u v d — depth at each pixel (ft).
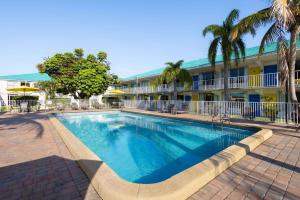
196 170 11.93
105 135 38.45
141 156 24.88
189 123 45.19
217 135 36.32
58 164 15.17
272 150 18.48
